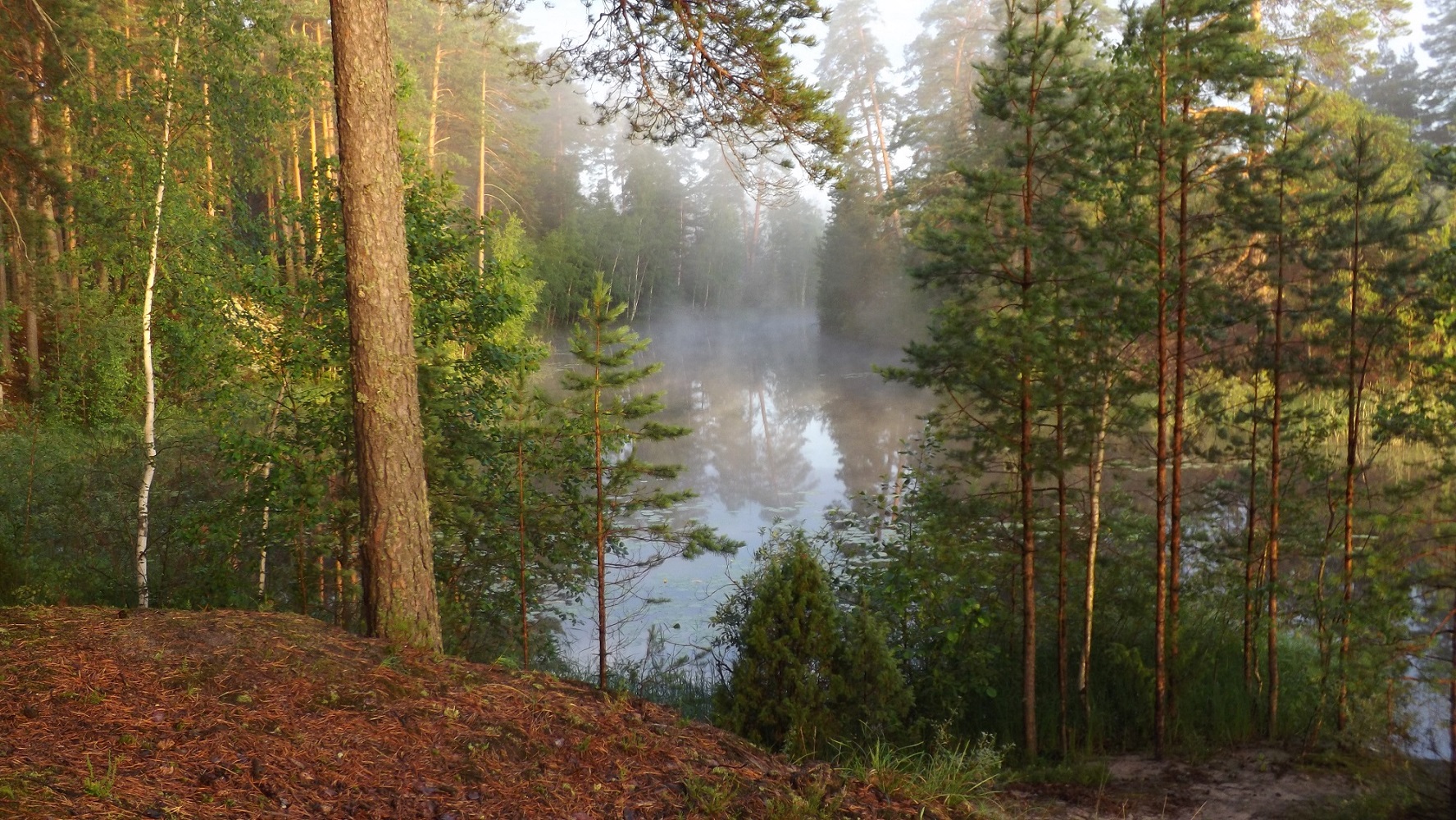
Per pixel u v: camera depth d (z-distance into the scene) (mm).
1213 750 7891
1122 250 8008
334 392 8836
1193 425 8961
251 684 4453
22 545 8961
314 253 9211
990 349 7633
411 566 6379
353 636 5469
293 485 8609
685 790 4430
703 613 11750
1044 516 8477
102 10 14438
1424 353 7840
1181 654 8422
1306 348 8703
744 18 7746
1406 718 7453
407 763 4145
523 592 8812
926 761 7074
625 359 8797
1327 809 6227
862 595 8578
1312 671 7938
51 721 3799
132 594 9023
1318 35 20078
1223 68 7504
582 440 9250
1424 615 6371
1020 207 7953
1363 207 8180
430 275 9008
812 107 7980
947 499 8734
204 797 3498
